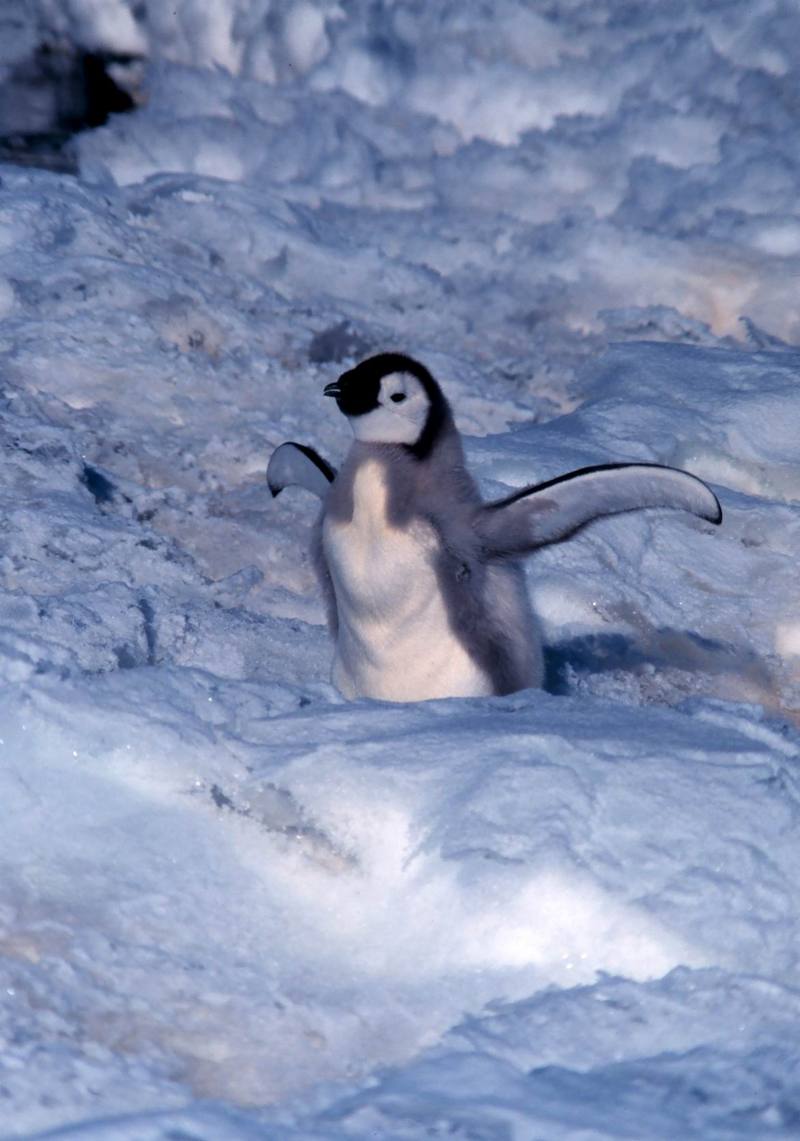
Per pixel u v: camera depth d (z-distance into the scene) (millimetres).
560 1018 7414
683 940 7949
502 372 23266
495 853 8250
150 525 16844
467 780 8859
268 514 17609
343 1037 7426
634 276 26688
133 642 13242
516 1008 7594
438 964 7969
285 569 16625
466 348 24078
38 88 33406
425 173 30750
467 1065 7008
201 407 19922
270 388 20812
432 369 22312
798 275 26703
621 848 8430
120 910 8125
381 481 11711
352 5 34438
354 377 11664
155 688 9938
